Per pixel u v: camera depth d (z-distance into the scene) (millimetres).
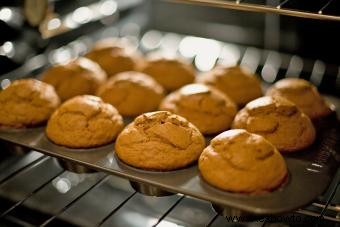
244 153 564
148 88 714
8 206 707
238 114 653
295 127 625
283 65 863
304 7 607
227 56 870
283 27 845
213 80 728
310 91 694
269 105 631
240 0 633
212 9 884
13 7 759
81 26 846
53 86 731
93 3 860
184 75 765
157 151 595
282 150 621
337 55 824
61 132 638
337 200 657
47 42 817
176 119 610
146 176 592
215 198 559
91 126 637
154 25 934
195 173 596
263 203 550
